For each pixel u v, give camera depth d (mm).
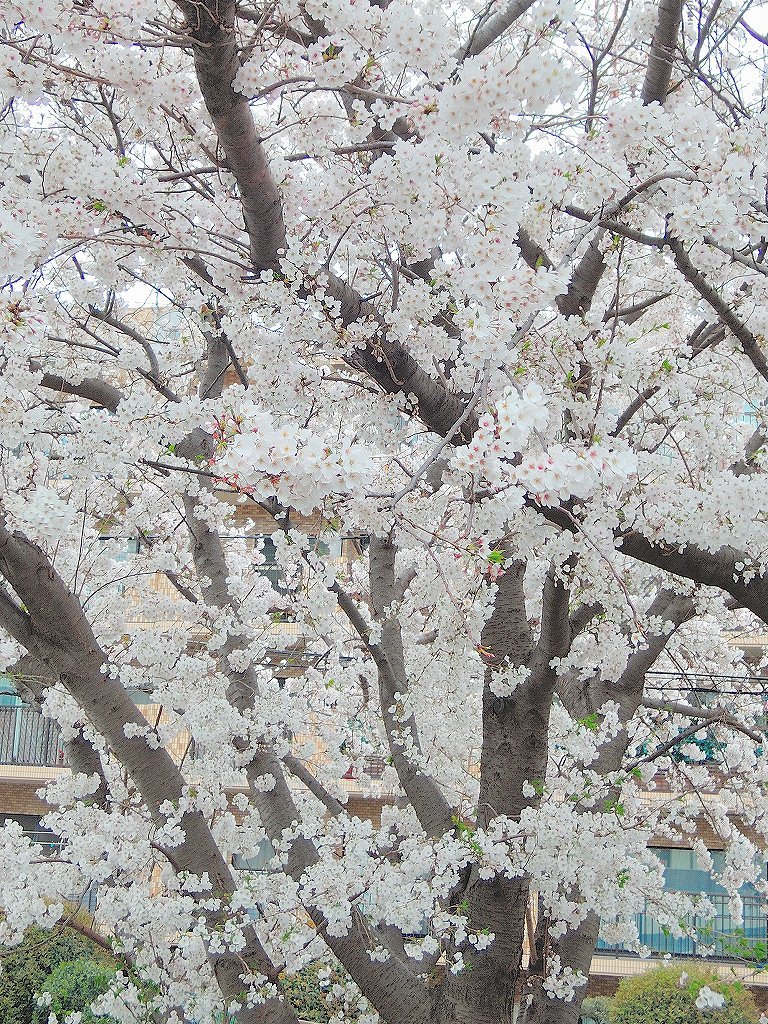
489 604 4766
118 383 7148
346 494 3645
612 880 5012
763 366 3984
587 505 3697
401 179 3379
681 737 6082
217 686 5301
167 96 3398
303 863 5203
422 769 5398
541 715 5066
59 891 4672
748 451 5629
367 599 8180
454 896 5098
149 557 6414
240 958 4609
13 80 3170
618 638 5496
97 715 4430
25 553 4109
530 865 4652
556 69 2934
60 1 3010
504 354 3137
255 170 3459
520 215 3209
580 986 5656
